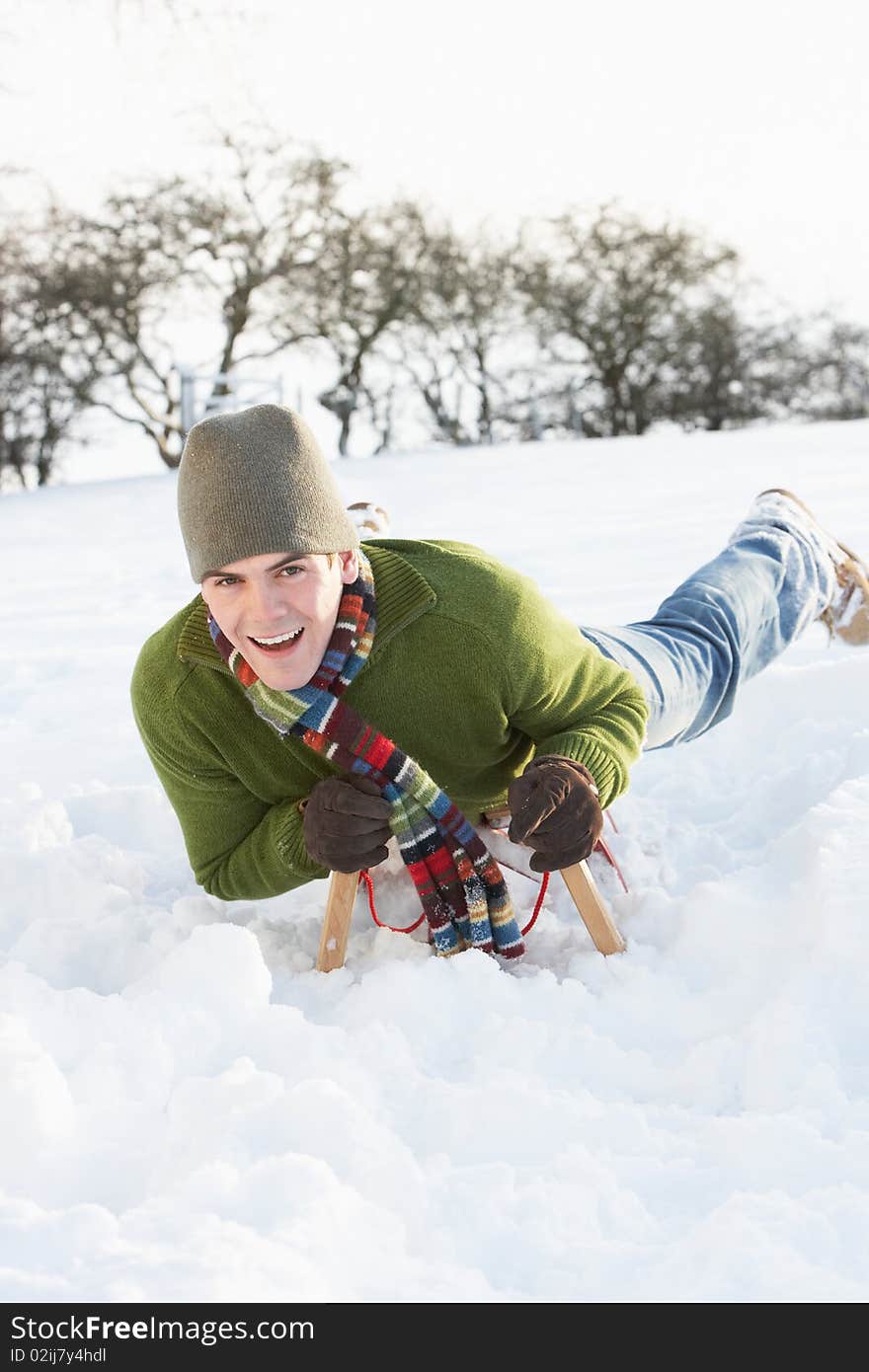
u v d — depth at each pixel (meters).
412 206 29.17
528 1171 1.81
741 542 3.43
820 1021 2.10
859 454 11.80
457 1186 1.75
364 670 2.34
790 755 3.57
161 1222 1.62
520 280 29.50
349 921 2.50
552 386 29.64
